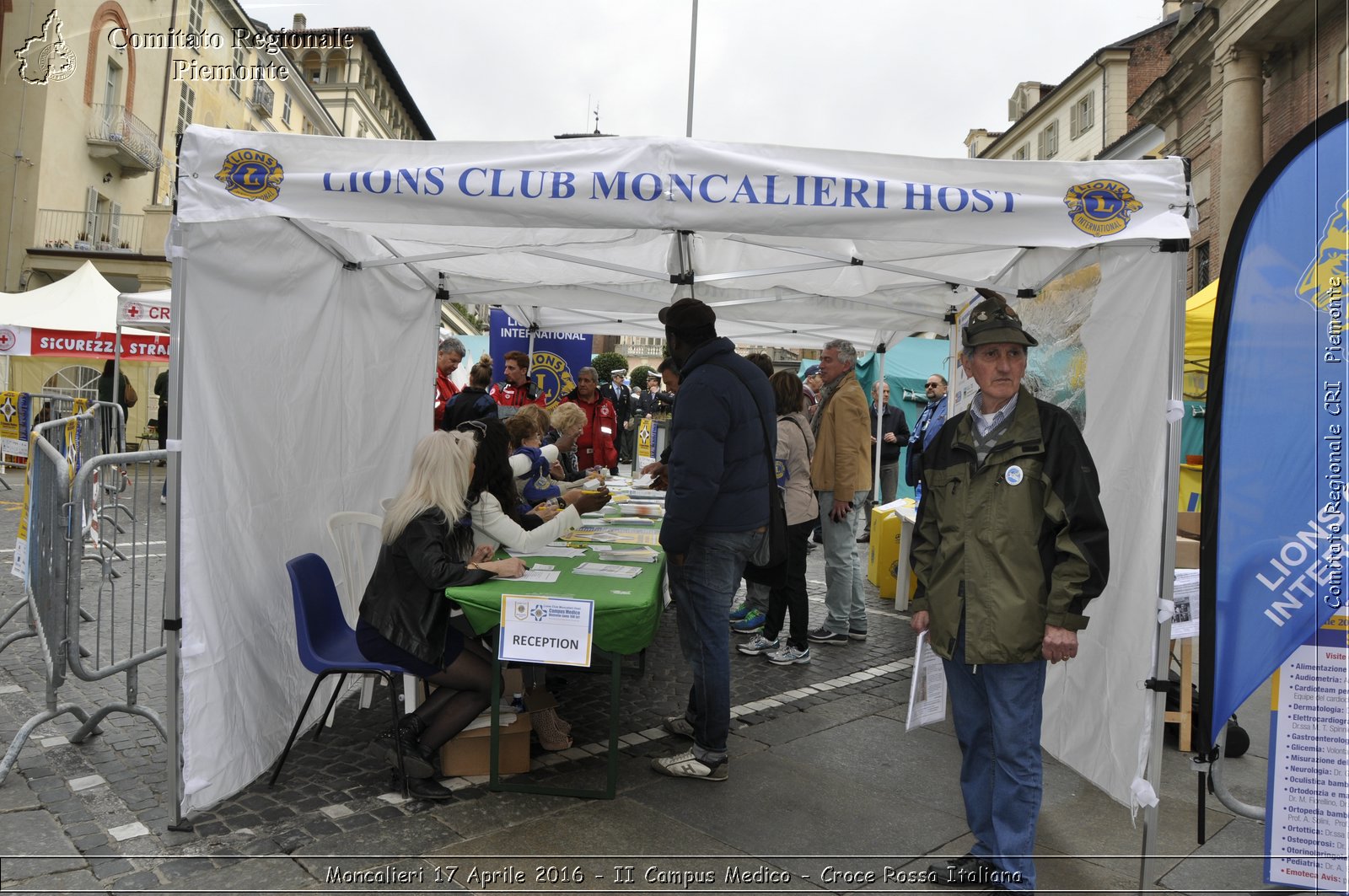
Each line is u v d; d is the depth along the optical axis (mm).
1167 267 3045
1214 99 18047
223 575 3283
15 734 3812
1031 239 3086
